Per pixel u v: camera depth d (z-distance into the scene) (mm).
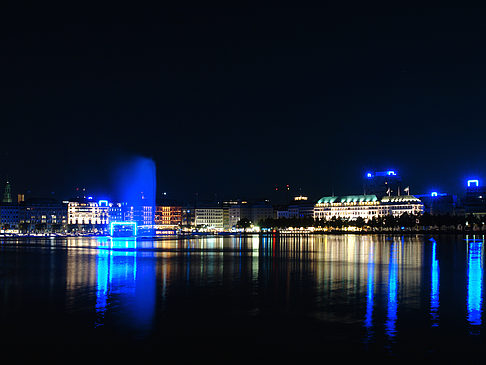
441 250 178375
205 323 56094
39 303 66438
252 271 104188
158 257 145875
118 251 178125
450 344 48406
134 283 85312
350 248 192625
